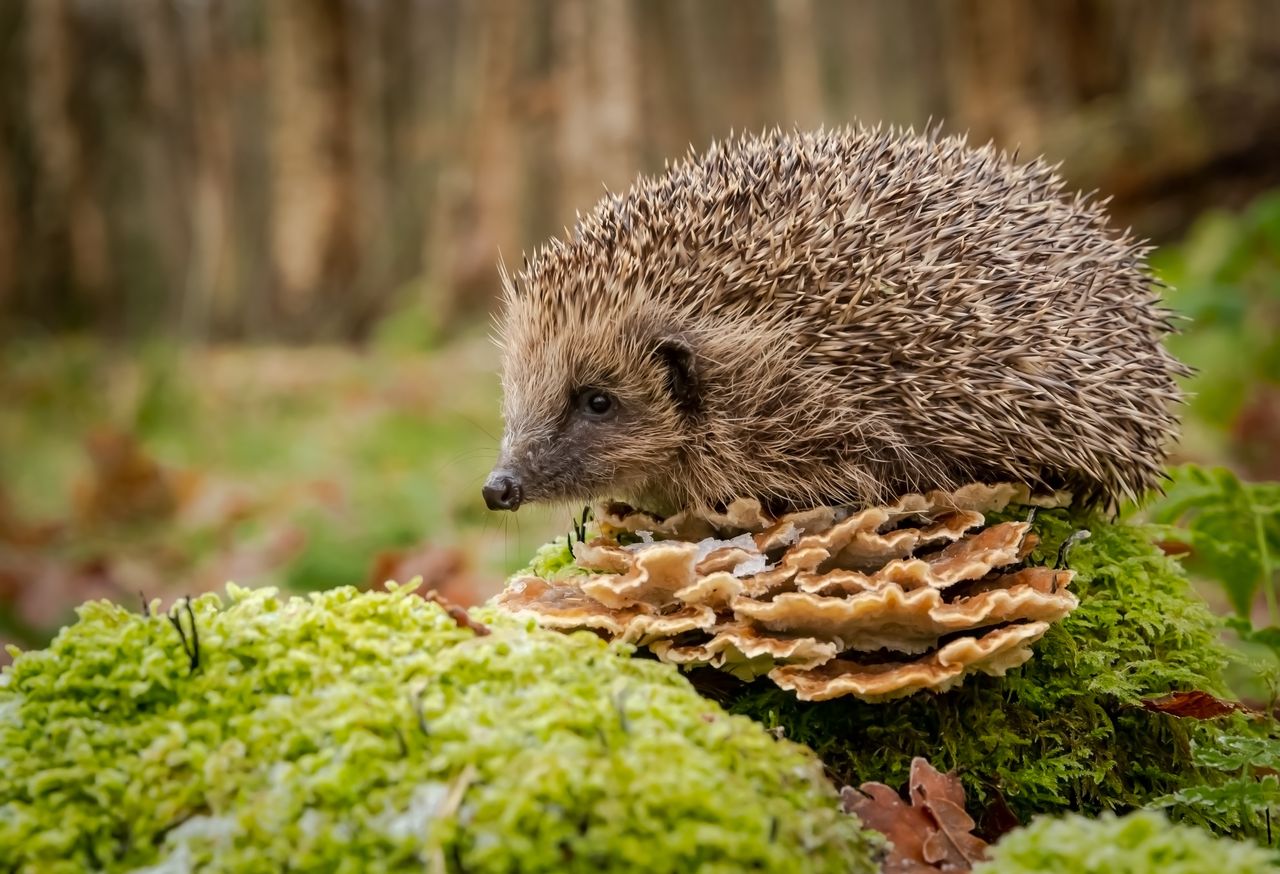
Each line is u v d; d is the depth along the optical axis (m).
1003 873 0.59
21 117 3.60
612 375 0.73
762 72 2.65
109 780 0.59
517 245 2.60
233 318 3.34
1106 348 0.72
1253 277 1.52
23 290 3.64
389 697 0.60
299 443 1.98
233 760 0.59
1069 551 0.70
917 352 0.70
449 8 2.90
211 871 0.58
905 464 0.70
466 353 2.35
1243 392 1.35
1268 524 0.76
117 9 3.53
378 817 0.58
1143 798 0.68
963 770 0.67
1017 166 0.78
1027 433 0.69
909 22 2.59
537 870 0.57
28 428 2.52
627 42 2.50
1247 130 1.78
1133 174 1.83
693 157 0.76
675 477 0.73
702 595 0.65
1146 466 0.74
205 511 1.59
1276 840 0.68
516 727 0.59
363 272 3.07
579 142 2.53
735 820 0.58
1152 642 0.69
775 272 0.71
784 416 0.71
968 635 0.66
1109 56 2.04
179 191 3.58
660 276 0.72
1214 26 1.90
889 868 0.62
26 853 0.58
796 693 0.66
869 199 0.72
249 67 3.28
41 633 1.17
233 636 0.62
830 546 0.67
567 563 0.73
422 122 2.99
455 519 1.34
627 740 0.59
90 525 1.58
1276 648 0.73
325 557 1.19
